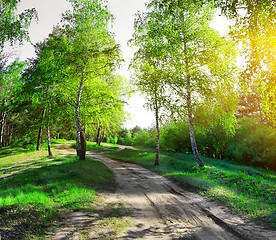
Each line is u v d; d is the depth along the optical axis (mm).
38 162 21547
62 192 8008
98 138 45250
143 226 5875
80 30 15969
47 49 16516
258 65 6793
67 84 17750
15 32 12227
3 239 4090
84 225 5512
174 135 33281
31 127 30469
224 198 8297
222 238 5230
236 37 7312
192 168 15336
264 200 8000
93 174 11922
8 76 30859
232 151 23734
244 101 32719
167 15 14688
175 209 7473
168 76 15172
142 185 11266
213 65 14508
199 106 15328
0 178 14727
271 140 20328
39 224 5148
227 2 7059
